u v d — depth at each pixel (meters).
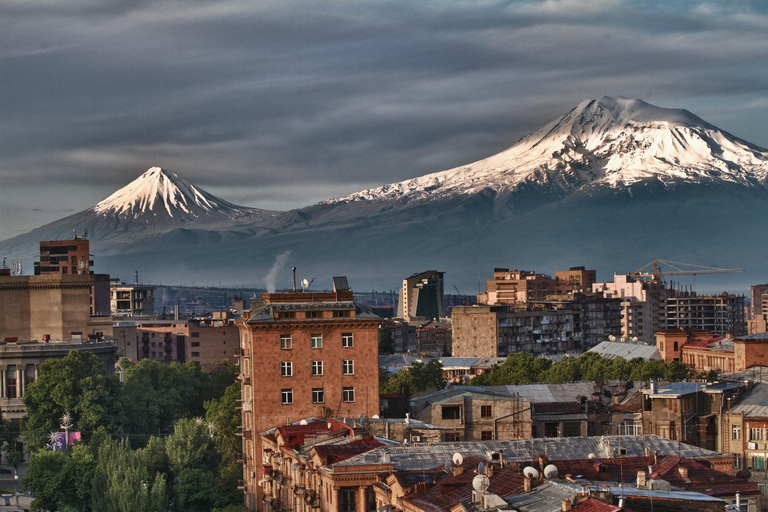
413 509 124.81
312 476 159.75
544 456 145.25
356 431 180.38
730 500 129.75
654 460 144.75
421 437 187.62
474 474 131.00
